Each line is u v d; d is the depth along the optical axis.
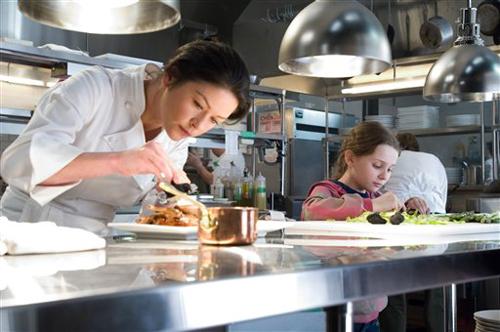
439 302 3.14
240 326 1.13
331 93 5.81
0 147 4.53
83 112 1.80
